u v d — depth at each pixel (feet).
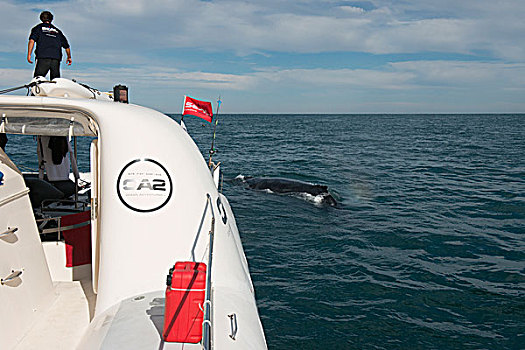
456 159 91.56
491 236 36.45
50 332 12.49
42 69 20.52
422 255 32.09
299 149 112.57
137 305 11.39
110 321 10.84
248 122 346.95
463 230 38.14
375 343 20.97
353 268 29.60
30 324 12.62
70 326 12.85
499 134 180.14
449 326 22.45
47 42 20.40
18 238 12.80
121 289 12.24
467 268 29.63
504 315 23.52
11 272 12.15
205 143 126.93
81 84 16.99
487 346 20.77
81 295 14.90
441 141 141.79
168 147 13.39
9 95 12.71
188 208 13.19
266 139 147.54
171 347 9.64
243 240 35.14
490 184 60.90
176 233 12.83
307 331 21.88
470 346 20.77
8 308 11.73
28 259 13.19
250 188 55.52
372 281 27.55
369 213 44.19
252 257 31.40
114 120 13.10
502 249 33.24
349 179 65.51
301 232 37.45
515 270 29.25
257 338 11.07
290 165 81.15
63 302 14.35
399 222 40.70
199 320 9.68
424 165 82.02
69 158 24.97
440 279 27.89
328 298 25.29
